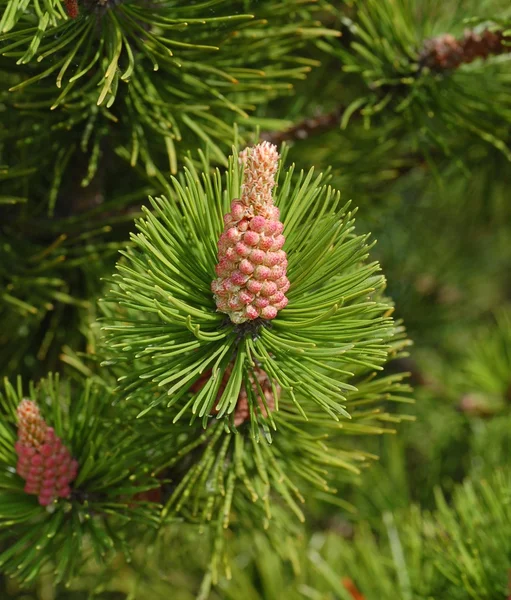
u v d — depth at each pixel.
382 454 0.90
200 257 0.62
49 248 0.69
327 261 0.61
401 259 1.02
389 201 0.85
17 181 0.70
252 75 0.69
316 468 0.65
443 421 0.93
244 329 0.60
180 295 0.60
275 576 0.77
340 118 0.76
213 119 0.67
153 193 0.71
